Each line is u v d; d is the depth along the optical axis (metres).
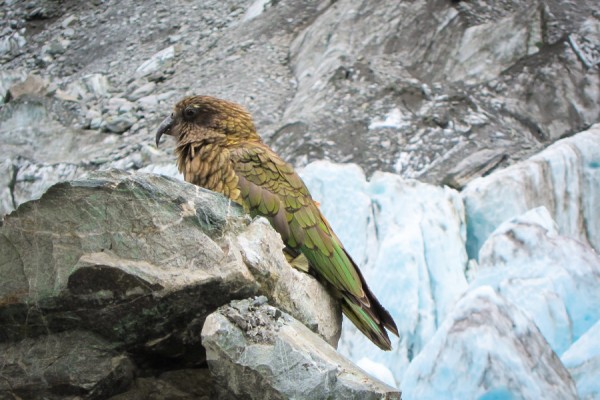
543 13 21.39
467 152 17.83
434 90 19.91
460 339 11.75
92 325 5.32
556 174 15.63
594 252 13.69
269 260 5.48
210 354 5.06
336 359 5.16
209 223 5.35
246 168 6.93
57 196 5.31
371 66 20.53
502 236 13.84
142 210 5.30
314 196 14.73
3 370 5.36
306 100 20.03
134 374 5.47
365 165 17.66
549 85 19.73
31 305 5.30
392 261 13.81
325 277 6.70
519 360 11.53
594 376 12.08
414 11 21.88
